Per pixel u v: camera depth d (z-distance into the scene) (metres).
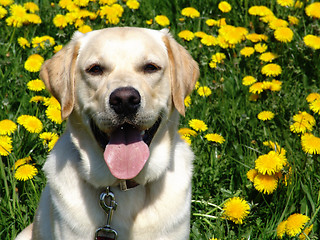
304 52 1.82
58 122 1.59
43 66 1.42
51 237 1.41
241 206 1.47
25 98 1.68
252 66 1.82
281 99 1.71
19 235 1.47
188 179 1.40
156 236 1.37
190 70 1.42
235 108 1.70
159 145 1.38
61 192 1.37
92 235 1.36
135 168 1.32
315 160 1.55
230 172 1.58
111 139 1.33
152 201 1.37
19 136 1.59
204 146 1.61
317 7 1.87
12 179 1.51
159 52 1.36
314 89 1.76
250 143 1.61
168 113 1.37
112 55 1.33
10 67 1.75
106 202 1.37
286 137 1.61
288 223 1.43
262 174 1.50
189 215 1.40
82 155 1.36
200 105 1.70
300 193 1.51
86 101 1.34
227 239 1.46
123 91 1.29
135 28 1.38
